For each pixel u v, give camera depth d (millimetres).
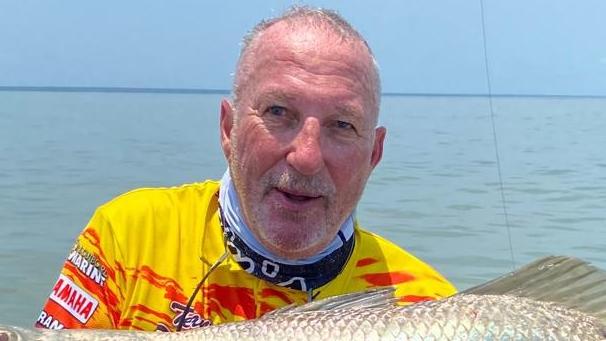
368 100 703
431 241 2568
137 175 4055
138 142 6152
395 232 2699
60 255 2305
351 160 696
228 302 732
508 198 3467
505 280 650
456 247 2480
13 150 5305
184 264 740
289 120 687
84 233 745
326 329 629
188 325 720
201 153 5254
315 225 703
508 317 622
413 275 792
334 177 693
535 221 2926
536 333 615
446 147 6043
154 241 742
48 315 713
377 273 782
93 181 3809
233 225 735
